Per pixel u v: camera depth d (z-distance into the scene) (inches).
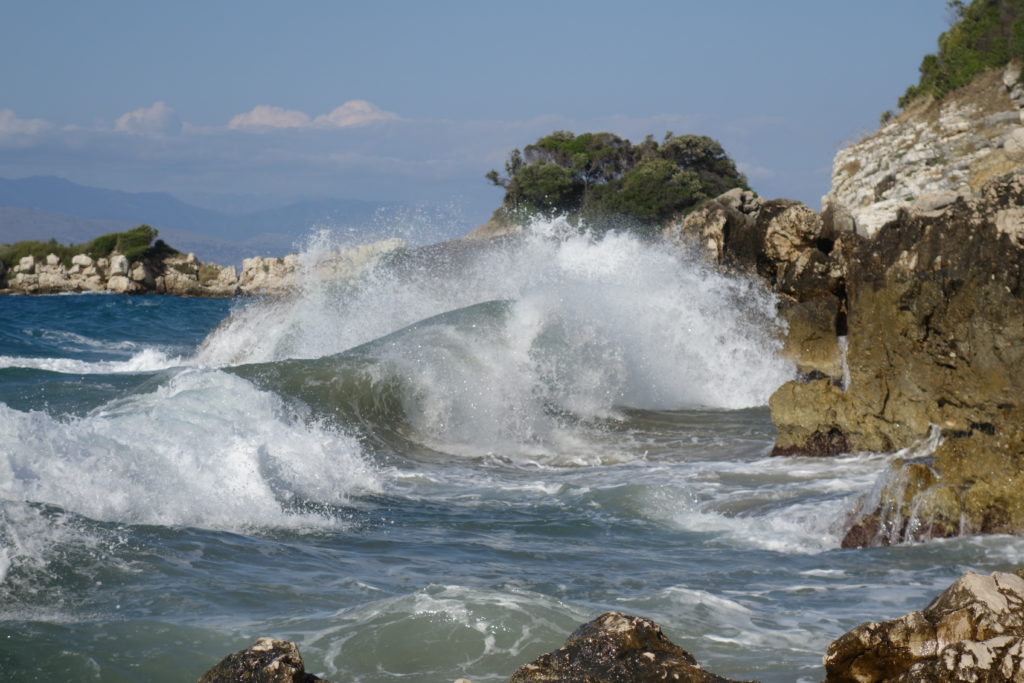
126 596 372.5
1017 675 222.7
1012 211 574.6
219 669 237.0
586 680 229.8
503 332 967.6
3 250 4874.5
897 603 396.5
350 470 652.1
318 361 909.8
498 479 690.2
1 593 363.9
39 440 513.7
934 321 628.1
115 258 4749.0
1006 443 511.2
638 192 3978.8
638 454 780.0
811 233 1190.3
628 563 463.5
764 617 373.4
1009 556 464.4
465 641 332.2
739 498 599.8
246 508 528.1
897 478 519.2
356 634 338.6
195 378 813.9
